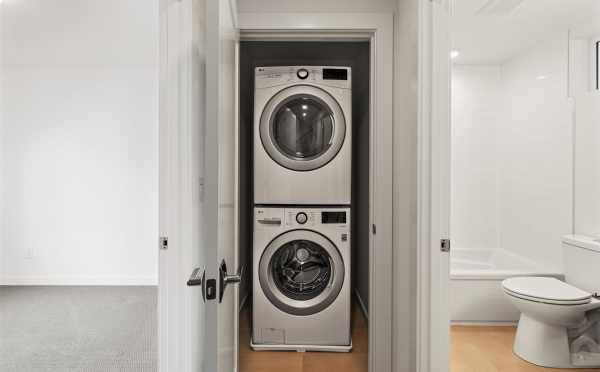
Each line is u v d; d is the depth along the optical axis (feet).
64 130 13.53
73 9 9.08
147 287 13.39
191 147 3.93
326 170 7.97
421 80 4.93
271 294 7.98
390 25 6.48
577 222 9.30
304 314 7.99
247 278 11.01
